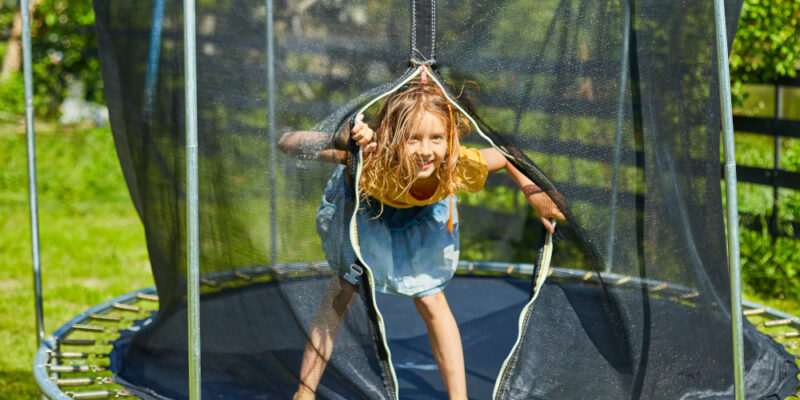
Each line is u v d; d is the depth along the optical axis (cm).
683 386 199
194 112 161
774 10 423
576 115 187
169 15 197
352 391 182
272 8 180
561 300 198
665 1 194
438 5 177
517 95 183
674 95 199
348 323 183
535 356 194
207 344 200
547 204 200
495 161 212
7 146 719
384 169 190
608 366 194
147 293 311
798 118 479
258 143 183
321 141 177
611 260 196
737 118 465
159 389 210
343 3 177
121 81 219
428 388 228
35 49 752
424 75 178
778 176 448
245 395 192
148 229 222
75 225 618
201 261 198
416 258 210
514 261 383
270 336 188
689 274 205
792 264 441
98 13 228
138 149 215
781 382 217
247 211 186
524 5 180
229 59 184
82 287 468
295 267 184
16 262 517
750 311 283
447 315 210
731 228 179
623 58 189
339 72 177
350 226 180
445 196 205
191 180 161
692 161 206
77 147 732
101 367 231
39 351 239
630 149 192
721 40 177
